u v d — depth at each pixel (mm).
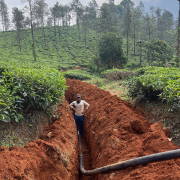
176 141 4156
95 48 51500
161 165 3104
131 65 42969
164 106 5434
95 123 6574
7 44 56875
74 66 41375
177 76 6852
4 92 4102
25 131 4355
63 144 4680
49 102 5633
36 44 60125
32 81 5047
